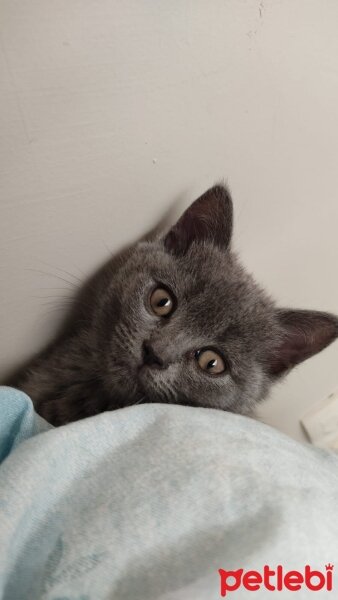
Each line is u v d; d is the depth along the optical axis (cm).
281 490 13
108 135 16
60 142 15
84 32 13
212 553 11
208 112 18
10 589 11
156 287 21
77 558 11
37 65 13
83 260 19
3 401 14
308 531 12
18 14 12
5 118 14
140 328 20
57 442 13
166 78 16
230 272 23
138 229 20
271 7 17
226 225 22
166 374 20
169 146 18
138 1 14
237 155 20
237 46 17
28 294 18
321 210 25
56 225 17
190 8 15
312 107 21
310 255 27
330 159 23
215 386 21
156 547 12
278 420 34
